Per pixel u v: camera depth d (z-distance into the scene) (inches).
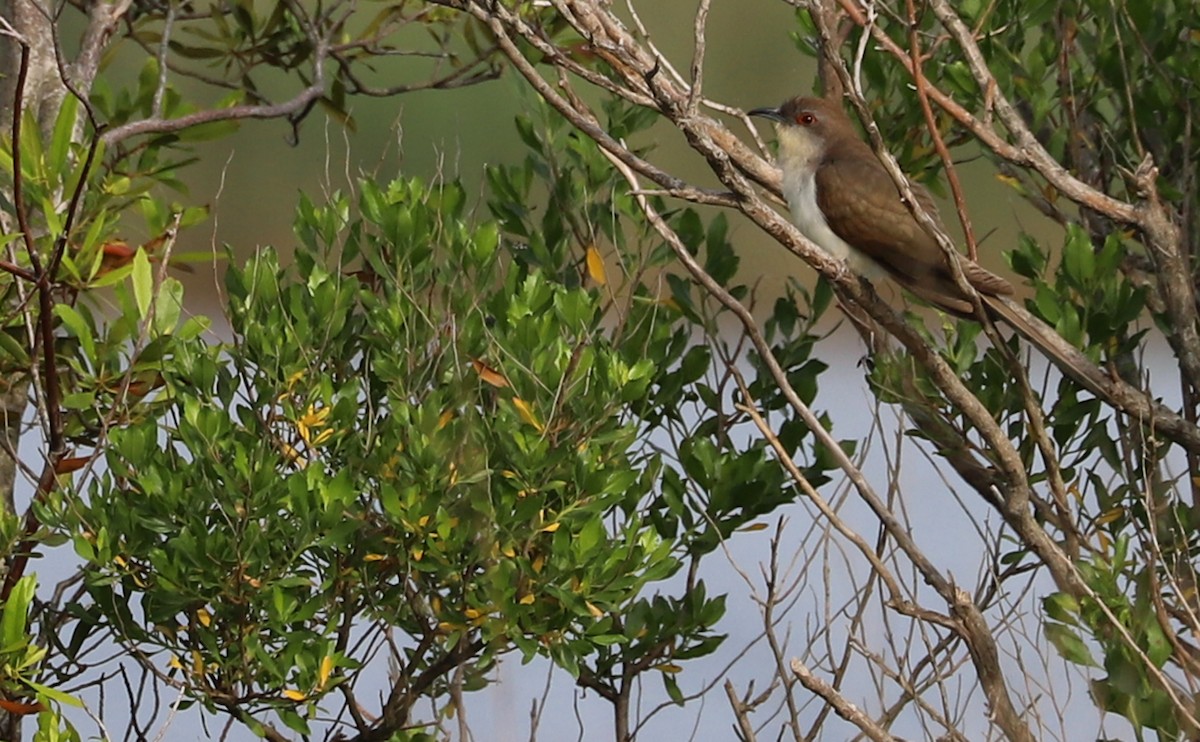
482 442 359.6
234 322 389.1
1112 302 406.9
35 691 359.6
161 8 507.5
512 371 369.1
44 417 386.0
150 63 437.1
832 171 468.1
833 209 462.0
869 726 329.4
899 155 463.2
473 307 385.4
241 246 874.1
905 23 401.4
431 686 385.4
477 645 373.7
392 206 394.3
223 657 364.8
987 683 347.3
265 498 350.0
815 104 489.4
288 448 372.2
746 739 382.9
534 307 386.0
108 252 399.5
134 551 360.8
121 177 401.7
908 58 398.0
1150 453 403.5
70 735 354.9
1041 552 374.0
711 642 399.2
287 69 523.5
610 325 462.9
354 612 377.4
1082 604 354.9
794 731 383.6
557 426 364.5
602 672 404.2
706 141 339.3
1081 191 401.7
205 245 792.3
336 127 796.6
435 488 355.3
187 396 358.9
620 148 344.8
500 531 355.6
